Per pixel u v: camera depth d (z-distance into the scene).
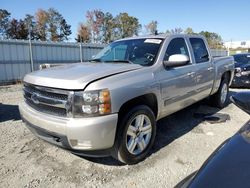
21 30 49.56
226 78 6.32
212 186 1.28
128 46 4.33
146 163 3.39
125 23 56.41
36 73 3.52
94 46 18.06
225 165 1.41
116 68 3.37
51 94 3.06
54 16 55.94
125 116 3.13
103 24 54.16
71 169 3.26
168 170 3.20
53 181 2.99
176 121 5.18
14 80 14.43
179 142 4.08
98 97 2.81
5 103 7.30
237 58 10.98
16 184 2.93
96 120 2.80
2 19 49.88
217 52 23.36
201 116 5.48
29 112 3.33
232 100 2.48
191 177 1.57
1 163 3.42
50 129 2.99
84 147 2.85
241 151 1.52
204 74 4.93
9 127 4.93
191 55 4.64
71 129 2.80
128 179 3.01
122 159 3.23
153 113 3.56
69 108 2.87
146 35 4.61
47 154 3.69
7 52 14.02
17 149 3.86
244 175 1.29
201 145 3.96
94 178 3.04
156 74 3.62
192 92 4.55
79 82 2.86
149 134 3.52
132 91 3.14
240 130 1.84
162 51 3.93
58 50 16.20
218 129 4.69
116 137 3.10
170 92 3.89
